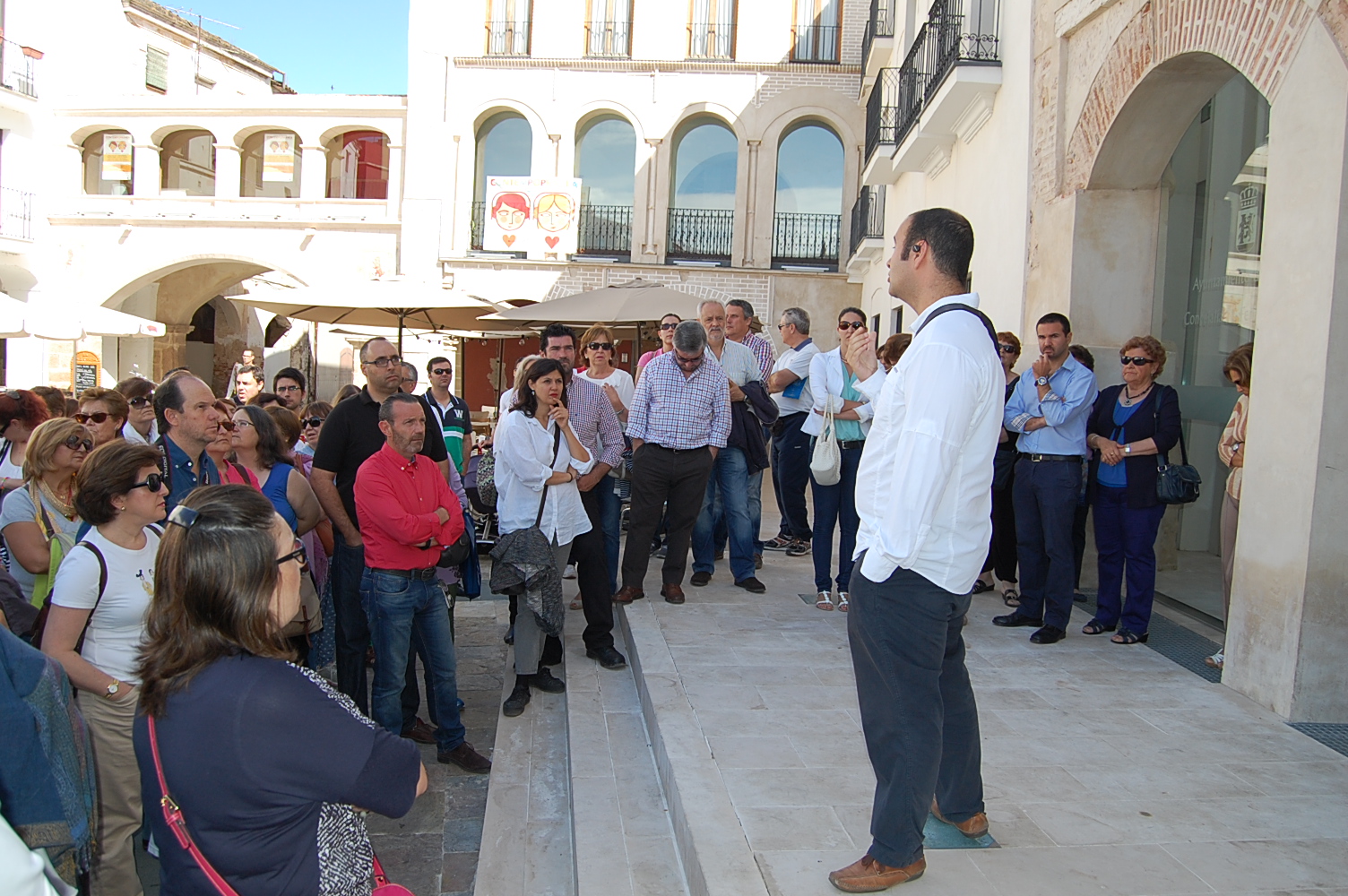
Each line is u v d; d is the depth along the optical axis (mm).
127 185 23219
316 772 1804
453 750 4809
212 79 28609
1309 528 3963
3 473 5430
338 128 21375
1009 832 3018
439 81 19859
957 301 2604
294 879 1814
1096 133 6219
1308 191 3984
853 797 3281
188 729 1771
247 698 1778
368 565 4465
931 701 2586
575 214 19656
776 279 19562
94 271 22281
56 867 2246
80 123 22375
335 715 1856
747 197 19531
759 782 3387
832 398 5680
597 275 19844
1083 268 6461
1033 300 7246
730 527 6426
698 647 5016
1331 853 2924
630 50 19562
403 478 4480
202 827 1784
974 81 8172
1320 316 3902
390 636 4469
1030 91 7363
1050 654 5035
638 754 4223
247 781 1756
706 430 5840
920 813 2605
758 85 19328
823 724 3961
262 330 28297
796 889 2666
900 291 2779
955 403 2416
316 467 4852
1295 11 4086
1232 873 2789
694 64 19281
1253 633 4340
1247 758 3656
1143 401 5184
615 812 3684
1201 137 6176
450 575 4785
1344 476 3912
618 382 7539
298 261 21547
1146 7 5504
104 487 3184
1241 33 4504
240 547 1819
